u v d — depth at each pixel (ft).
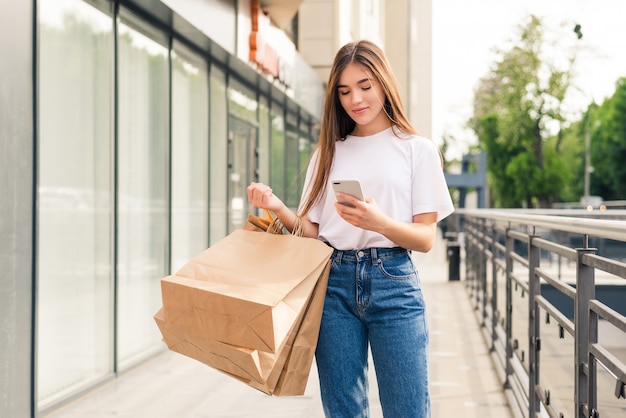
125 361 17.92
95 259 15.98
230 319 6.35
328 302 7.16
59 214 14.48
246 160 30.71
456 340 21.16
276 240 7.00
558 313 9.67
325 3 46.73
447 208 7.08
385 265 7.02
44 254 13.96
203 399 14.97
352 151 7.35
